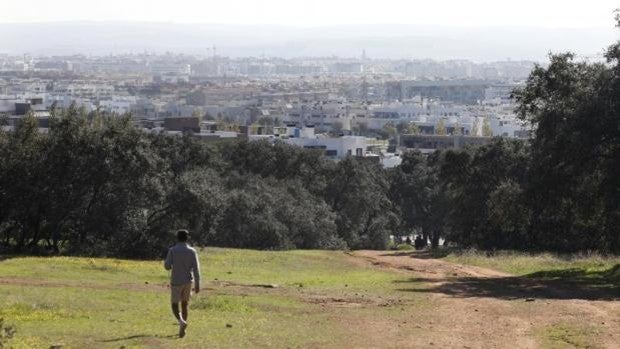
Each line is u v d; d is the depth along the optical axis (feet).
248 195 316.19
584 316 94.63
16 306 96.94
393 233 494.18
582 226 215.72
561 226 238.89
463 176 317.01
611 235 190.70
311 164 433.48
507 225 249.96
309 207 364.38
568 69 167.53
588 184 164.35
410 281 157.48
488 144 318.04
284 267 196.44
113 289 124.88
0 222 229.45
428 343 75.92
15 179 225.35
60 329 80.33
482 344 76.02
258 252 236.43
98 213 227.61
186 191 230.07
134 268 168.35
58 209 227.61
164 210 230.68
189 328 82.02
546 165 161.79
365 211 436.35
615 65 156.15
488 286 143.13
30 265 162.20
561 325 87.45
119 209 227.20
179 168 357.61
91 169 226.38
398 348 73.15
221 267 184.75
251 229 305.94
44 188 226.58
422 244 490.08
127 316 92.12
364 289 136.46
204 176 271.08
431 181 473.67
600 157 156.15
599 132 148.05
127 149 229.04
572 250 246.27
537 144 167.63
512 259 213.46
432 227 480.23
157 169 236.84
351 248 422.41
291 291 128.67
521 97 175.52
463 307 105.81
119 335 76.64
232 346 71.77
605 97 148.05
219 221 281.54
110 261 185.37
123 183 229.66
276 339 76.48
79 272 153.99
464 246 308.40
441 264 215.31
